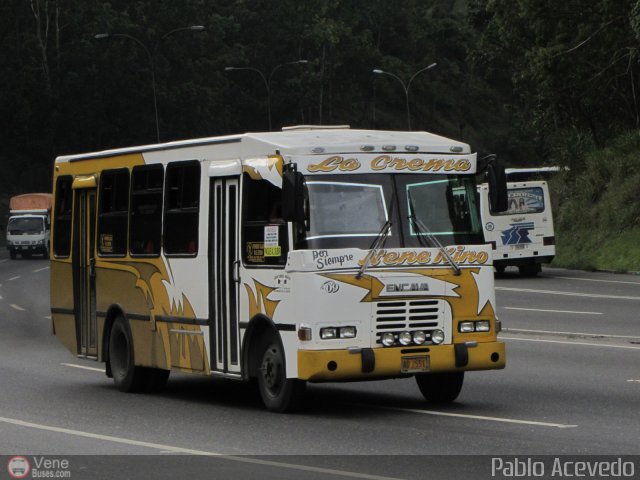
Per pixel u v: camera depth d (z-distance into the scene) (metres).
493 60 81.25
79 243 22.19
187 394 19.89
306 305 16.06
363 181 16.53
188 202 18.78
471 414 16.31
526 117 96.44
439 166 16.92
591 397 17.69
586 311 32.84
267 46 153.88
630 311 32.50
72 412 17.50
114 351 20.78
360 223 16.39
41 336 30.72
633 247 51.88
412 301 16.34
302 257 16.12
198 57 130.62
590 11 64.25
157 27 123.38
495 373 20.91
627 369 20.84
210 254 18.16
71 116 122.12
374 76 175.38
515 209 48.91
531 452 13.14
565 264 54.59
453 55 195.00
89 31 121.88
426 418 16.03
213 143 18.20
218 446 14.04
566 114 70.75
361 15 189.25
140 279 20.02
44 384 21.34
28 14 125.62
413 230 16.56
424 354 16.30
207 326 18.20
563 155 62.81
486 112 186.75
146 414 17.19
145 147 20.09
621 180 57.22
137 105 121.94
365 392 19.25
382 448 13.61
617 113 69.62
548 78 65.75
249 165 17.22
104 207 21.36
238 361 17.47
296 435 14.76
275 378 16.77
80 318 22.16
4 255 89.62
